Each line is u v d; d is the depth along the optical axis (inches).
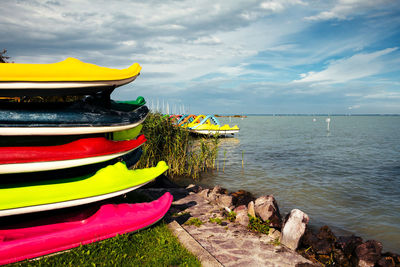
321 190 431.8
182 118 1290.6
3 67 149.8
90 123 175.5
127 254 163.0
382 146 1060.5
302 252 203.8
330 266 198.1
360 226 290.5
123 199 265.1
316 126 3070.9
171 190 350.6
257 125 3282.5
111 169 189.8
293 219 208.8
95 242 170.7
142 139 231.8
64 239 162.6
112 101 245.0
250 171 570.6
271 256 184.4
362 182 487.2
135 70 190.1
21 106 169.0
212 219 247.9
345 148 986.1
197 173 512.4
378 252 202.5
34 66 157.1
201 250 174.6
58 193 167.8
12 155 157.4
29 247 152.5
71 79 161.2
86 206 193.0
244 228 231.5
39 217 187.6
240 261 175.6
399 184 473.1
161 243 177.5
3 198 154.8
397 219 309.9
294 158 751.7
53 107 172.9
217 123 1344.7
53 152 169.0
